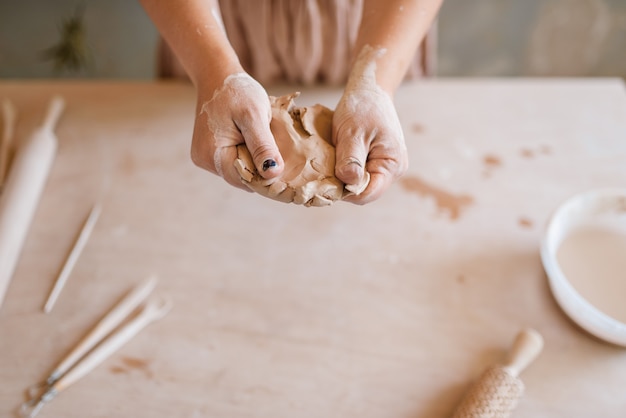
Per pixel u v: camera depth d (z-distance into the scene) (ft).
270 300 2.89
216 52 2.33
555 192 3.26
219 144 2.16
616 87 3.78
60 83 3.84
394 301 2.88
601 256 3.03
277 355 2.72
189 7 2.42
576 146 3.46
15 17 6.22
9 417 2.57
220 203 3.26
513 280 2.95
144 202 3.27
